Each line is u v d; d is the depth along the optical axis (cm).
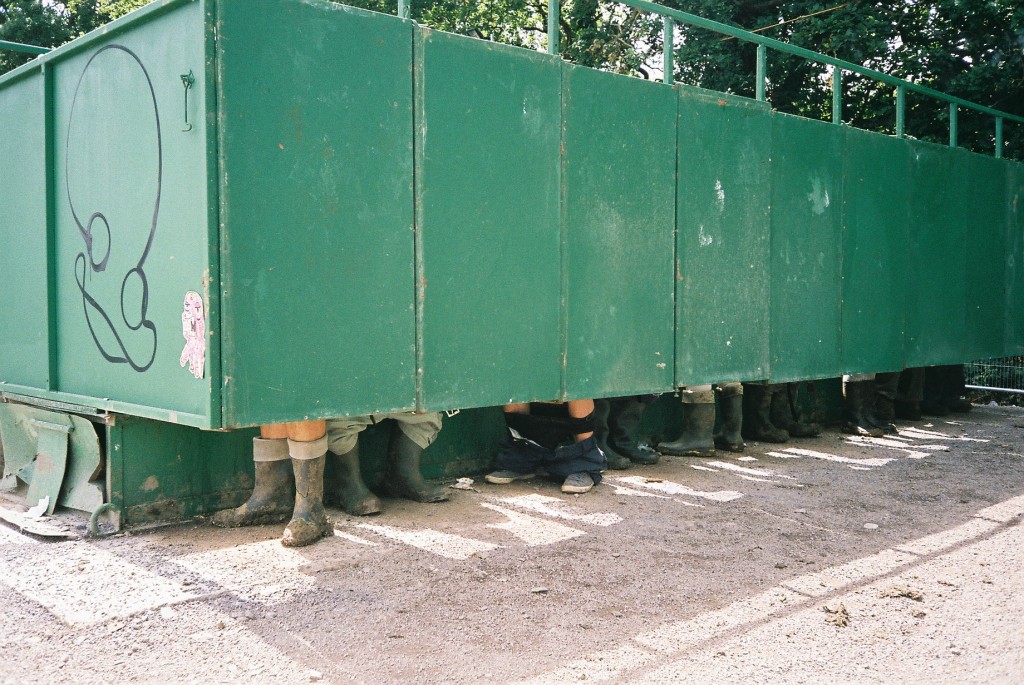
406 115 362
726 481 515
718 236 521
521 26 1583
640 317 475
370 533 389
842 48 1005
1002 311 816
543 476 519
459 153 383
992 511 449
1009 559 367
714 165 516
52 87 404
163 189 330
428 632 280
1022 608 309
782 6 1056
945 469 558
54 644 265
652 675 250
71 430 402
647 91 473
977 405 909
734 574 343
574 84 433
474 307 391
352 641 271
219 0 306
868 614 302
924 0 1000
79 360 392
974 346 777
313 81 332
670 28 493
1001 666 260
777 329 575
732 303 533
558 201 427
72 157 391
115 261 363
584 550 371
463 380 388
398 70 359
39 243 416
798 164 589
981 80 935
